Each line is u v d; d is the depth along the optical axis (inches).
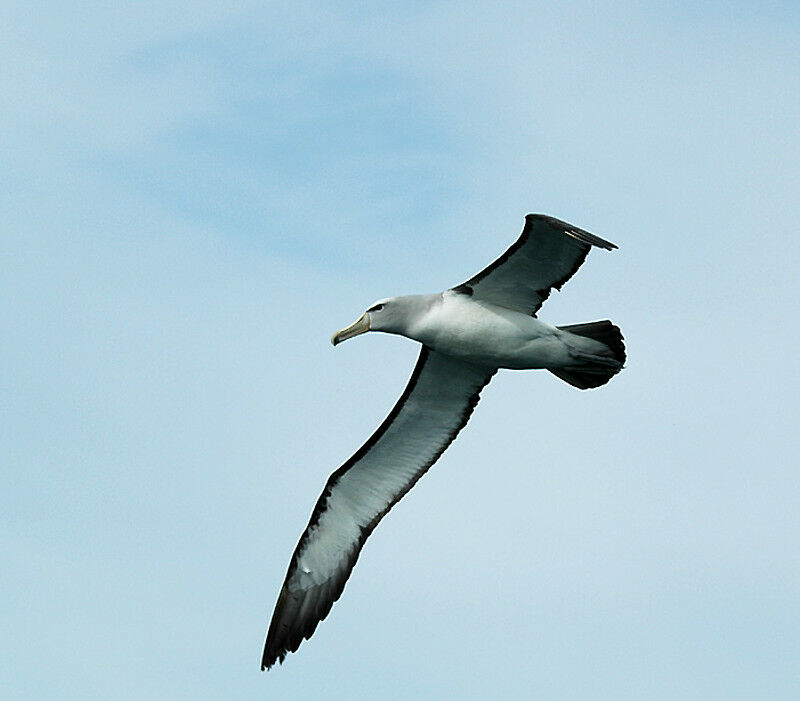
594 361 671.8
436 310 661.9
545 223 617.3
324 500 699.4
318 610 690.8
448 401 700.0
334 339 665.0
